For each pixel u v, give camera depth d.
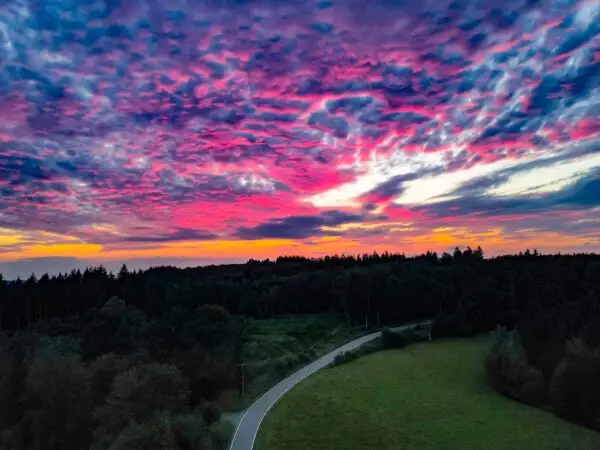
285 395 72.62
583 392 72.50
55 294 149.62
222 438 56.09
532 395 78.62
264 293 164.12
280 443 55.44
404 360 95.00
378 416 64.56
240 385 77.94
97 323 104.38
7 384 71.25
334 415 63.72
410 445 57.91
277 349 106.75
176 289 162.88
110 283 164.25
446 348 106.50
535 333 91.38
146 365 65.00
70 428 62.84
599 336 89.06
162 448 45.53
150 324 106.06
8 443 65.50
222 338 96.75
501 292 131.88
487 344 110.00
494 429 64.94
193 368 74.00
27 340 93.50
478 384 85.19
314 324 139.00
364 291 141.75
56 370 64.75
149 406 54.78
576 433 65.19
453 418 67.38
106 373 68.00
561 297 131.00
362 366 89.00
